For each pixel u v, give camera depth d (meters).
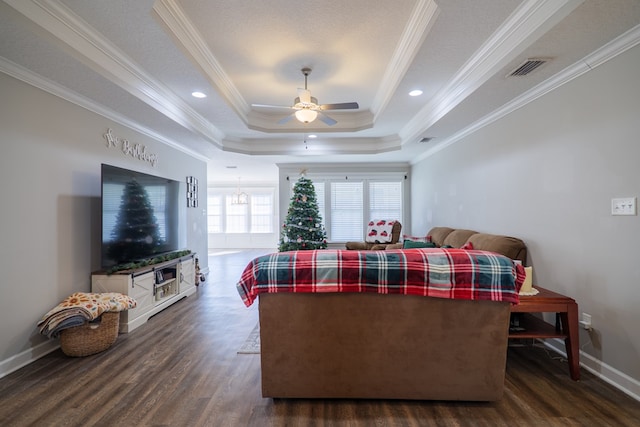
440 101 3.61
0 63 2.32
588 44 2.14
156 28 2.29
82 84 2.73
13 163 2.47
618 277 2.16
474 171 4.14
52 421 1.83
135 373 2.39
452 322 1.87
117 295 2.99
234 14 2.45
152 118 3.66
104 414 1.90
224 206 11.16
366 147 6.06
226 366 2.51
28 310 2.58
